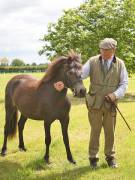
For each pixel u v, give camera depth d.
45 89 7.33
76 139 10.05
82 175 6.78
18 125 8.68
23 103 7.84
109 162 7.23
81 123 12.73
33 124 12.52
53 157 7.98
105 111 6.97
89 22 22.86
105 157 7.66
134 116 14.02
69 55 6.86
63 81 7.05
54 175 6.82
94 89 6.96
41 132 11.19
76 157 8.08
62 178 6.61
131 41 22.73
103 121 7.09
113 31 22.22
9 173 7.01
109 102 6.87
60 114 7.28
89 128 11.78
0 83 36.91
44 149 8.72
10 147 9.05
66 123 7.41
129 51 22.27
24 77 8.61
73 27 22.58
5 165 7.60
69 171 7.05
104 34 22.08
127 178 6.61
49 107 7.24
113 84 6.91
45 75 7.36
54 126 12.01
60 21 22.94
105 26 22.28
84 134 10.80
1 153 8.33
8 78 48.25
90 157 7.18
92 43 22.08
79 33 22.30
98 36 22.14
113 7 22.64
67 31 22.64
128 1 22.42
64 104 7.23
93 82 6.97
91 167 7.16
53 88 7.22
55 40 22.70
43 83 7.41
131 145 9.02
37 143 9.48
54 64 7.17
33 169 7.16
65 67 6.88
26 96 7.76
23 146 8.70
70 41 22.38
